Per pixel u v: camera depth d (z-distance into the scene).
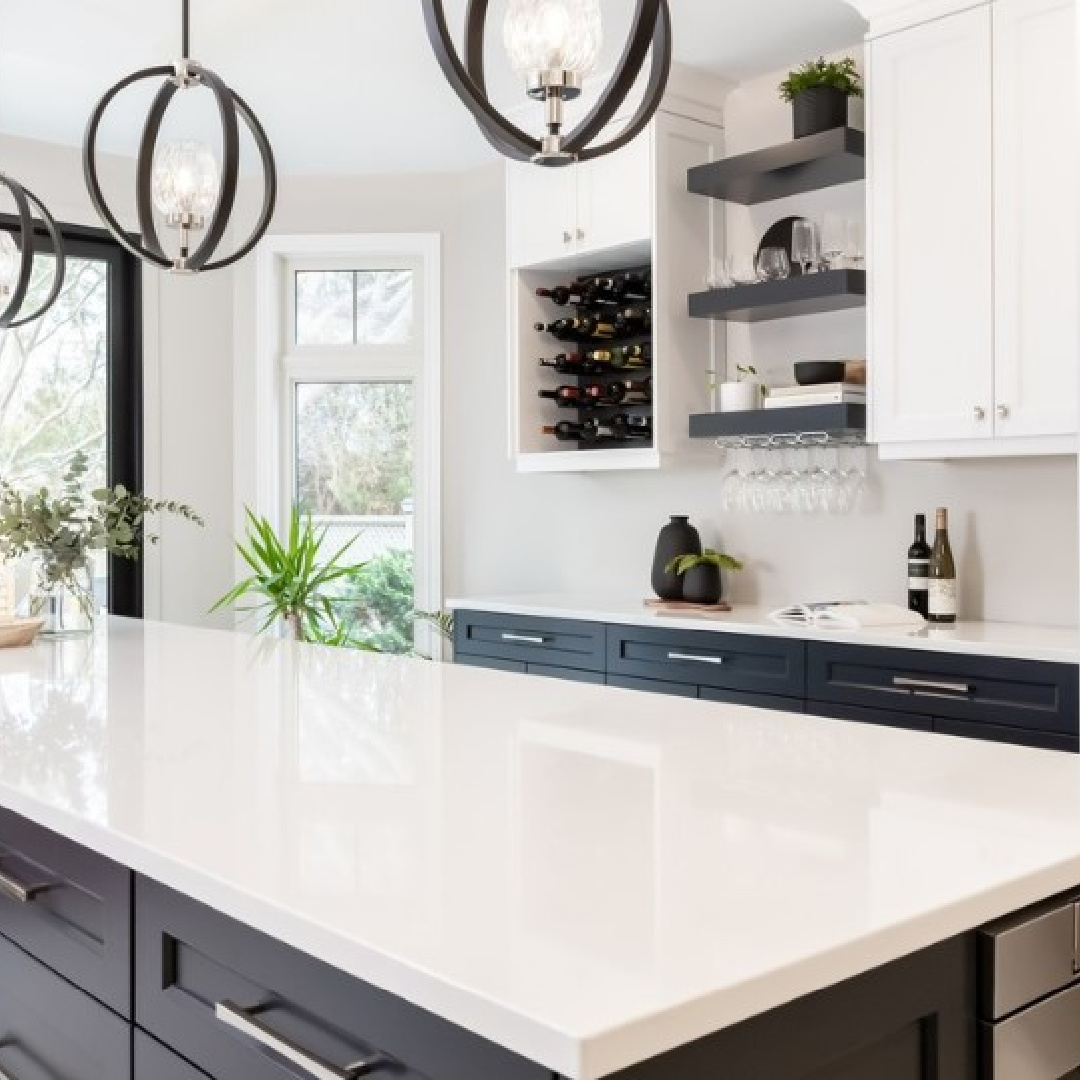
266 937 1.14
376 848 1.25
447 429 5.88
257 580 5.54
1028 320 3.48
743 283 4.27
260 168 5.72
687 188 4.45
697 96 4.56
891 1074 1.06
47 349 5.60
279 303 6.00
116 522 3.38
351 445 6.06
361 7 3.93
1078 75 3.01
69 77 4.54
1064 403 3.41
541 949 0.96
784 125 4.52
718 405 4.61
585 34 1.57
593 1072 0.81
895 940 1.02
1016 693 3.24
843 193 4.36
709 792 1.48
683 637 4.07
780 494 4.26
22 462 5.55
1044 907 1.20
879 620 3.69
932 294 3.69
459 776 1.58
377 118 5.03
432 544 5.89
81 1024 1.45
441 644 5.91
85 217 5.60
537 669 4.59
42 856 1.52
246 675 2.54
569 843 1.26
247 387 5.98
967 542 4.04
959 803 1.43
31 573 3.26
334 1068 1.04
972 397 3.60
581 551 5.34
